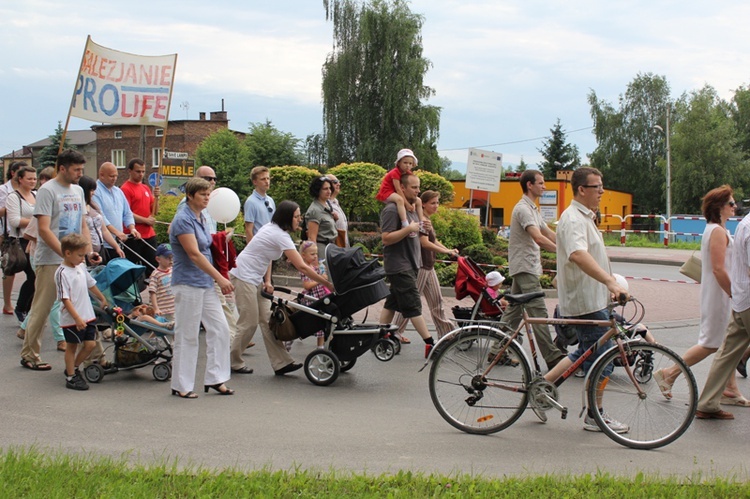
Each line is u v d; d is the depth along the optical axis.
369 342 7.51
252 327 7.86
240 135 62.50
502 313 8.74
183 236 6.70
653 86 68.44
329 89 47.00
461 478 4.66
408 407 6.69
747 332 6.28
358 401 6.87
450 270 14.98
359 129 46.47
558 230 6.05
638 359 5.68
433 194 9.66
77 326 6.95
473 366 5.98
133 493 4.14
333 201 10.21
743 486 4.55
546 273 16.30
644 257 28.94
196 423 5.99
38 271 7.67
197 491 4.23
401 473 4.62
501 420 5.92
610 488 4.48
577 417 6.47
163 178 31.67
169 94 11.52
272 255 7.78
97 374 7.36
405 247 8.50
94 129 64.62
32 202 9.66
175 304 6.88
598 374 5.71
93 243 9.25
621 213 50.81
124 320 7.50
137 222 10.83
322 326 7.58
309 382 7.62
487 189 21.12
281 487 4.38
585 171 5.97
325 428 5.93
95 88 10.98
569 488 4.46
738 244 6.21
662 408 5.62
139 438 5.53
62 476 4.39
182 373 6.85
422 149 46.19
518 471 4.98
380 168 22.69
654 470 5.05
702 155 56.84
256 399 6.86
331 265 7.55
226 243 8.14
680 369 5.60
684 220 39.72
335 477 4.63
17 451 4.97
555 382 5.98
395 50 46.31
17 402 6.52
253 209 9.44
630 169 68.94
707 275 6.69
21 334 9.27
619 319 7.34
